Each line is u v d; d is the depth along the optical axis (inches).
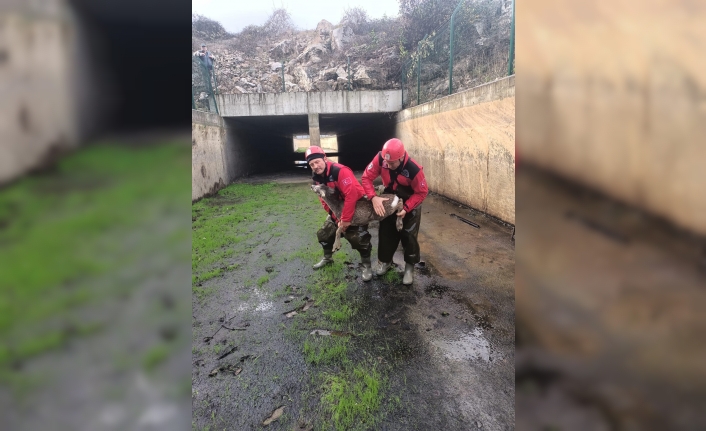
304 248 182.2
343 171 115.2
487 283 135.9
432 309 117.7
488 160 226.8
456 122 267.0
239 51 727.1
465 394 80.1
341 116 484.1
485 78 274.5
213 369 91.3
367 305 121.5
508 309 116.7
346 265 158.6
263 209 283.0
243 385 85.4
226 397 81.7
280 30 812.0
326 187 120.0
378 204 114.7
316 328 108.7
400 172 119.7
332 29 698.2
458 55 320.5
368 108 438.6
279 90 585.0
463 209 254.5
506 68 250.7
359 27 692.1
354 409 76.4
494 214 224.4
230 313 119.2
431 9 475.2
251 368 91.4
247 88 581.0
